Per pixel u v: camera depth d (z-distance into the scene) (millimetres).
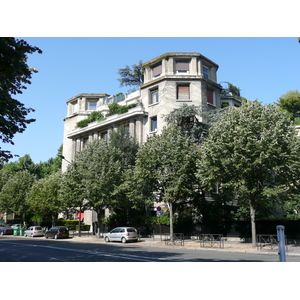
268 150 17781
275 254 16359
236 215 25391
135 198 26250
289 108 39344
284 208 28125
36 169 70250
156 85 36344
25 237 37469
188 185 23609
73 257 15102
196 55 36094
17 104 12125
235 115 20531
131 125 37781
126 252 17750
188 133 28531
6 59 10188
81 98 50469
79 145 46281
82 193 29594
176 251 18438
